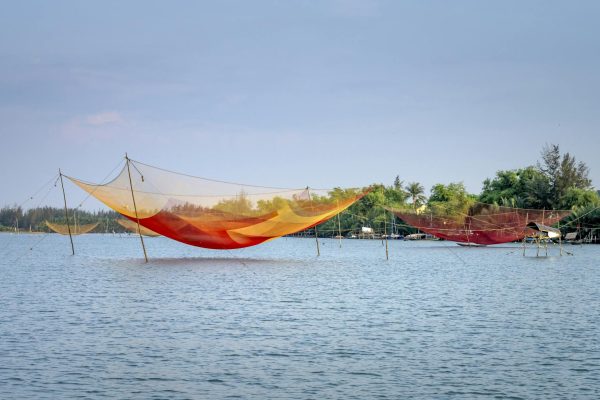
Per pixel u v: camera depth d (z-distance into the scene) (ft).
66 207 253.65
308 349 80.02
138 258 286.66
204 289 146.30
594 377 67.51
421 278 179.22
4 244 569.23
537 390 63.10
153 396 61.16
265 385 64.69
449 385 64.69
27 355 76.18
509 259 274.16
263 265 231.91
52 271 205.16
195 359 74.79
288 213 192.75
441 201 555.69
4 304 120.37
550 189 469.16
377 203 606.96
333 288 149.89
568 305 119.75
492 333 90.53
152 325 97.09
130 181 189.57
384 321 101.09
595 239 435.53
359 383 65.41
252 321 101.04
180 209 193.47
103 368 70.59
